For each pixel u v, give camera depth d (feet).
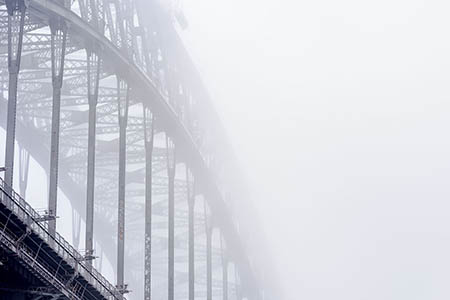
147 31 305.94
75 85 305.94
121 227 238.68
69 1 234.17
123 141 252.83
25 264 157.48
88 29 240.53
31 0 211.61
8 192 170.71
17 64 189.98
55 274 167.22
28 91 302.45
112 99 332.60
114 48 260.42
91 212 218.38
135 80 278.46
